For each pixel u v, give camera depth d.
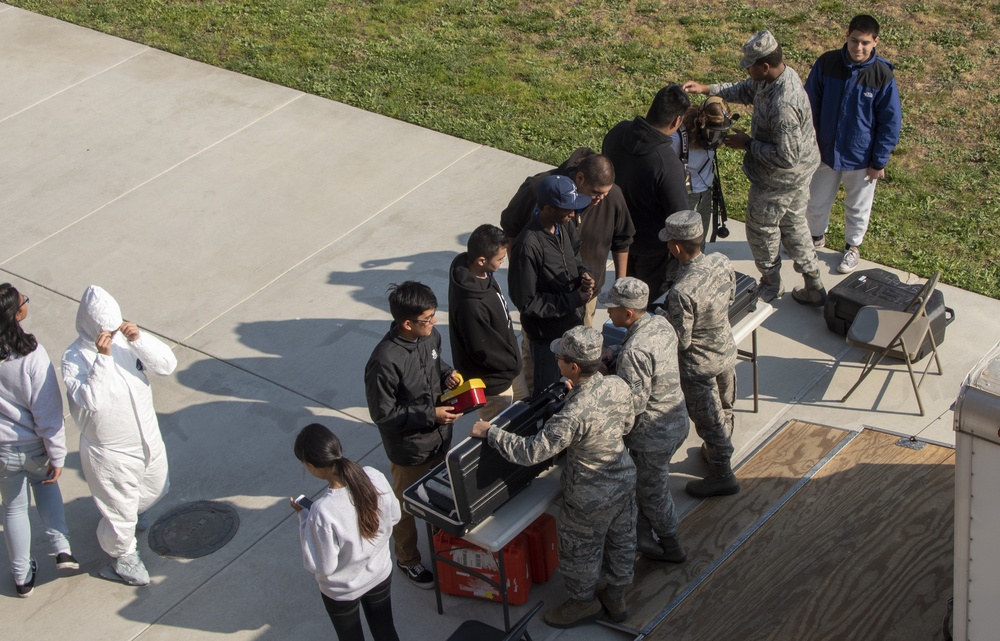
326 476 4.64
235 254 8.82
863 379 7.00
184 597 5.87
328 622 5.68
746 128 10.11
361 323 7.95
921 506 5.93
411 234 8.92
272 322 8.02
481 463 4.96
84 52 12.12
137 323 8.09
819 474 6.26
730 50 11.37
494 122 10.40
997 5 11.72
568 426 4.82
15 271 8.75
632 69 11.17
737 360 7.36
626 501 5.15
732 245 8.54
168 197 9.59
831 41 11.33
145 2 13.21
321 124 10.54
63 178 9.95
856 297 7.29
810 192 8.09
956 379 7.04
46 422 5.46
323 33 12.29
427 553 6.05
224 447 6.90
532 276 5.94
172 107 10.97
